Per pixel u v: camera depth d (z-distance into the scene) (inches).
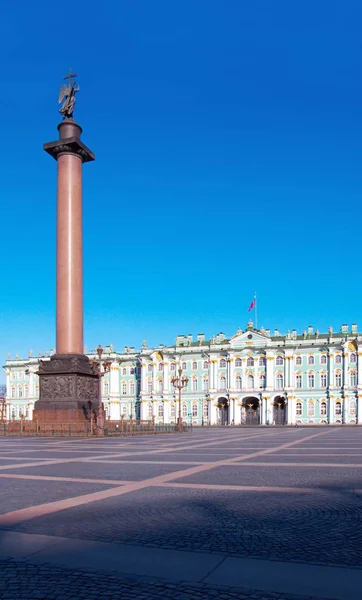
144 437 1968.5
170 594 301.6
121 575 331.0
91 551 376.8
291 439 1825.8
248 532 426.0
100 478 716.0
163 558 361.7
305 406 4667.8
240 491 607.2
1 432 2080.5
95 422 2217.0
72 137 2234.3
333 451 1193.4
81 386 2196.1
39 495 588.1
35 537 411.5
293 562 353.7
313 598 297.3
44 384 2196.1
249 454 1105.4
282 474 754.2
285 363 4729.3
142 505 529.0
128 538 408.5
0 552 376.2
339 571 337.4
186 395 5032.0
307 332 4874.5
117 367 5324.8
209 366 4982.8
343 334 4680.1
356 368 4547.2
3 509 513.3
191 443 1541.6
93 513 493.4
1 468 839.7
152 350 5206.7
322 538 409.1
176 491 608.4
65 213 2208.4
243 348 4837.6
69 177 2231.8
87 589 309.0
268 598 297.0
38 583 318.0
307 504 534.0
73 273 2187.5
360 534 420.8
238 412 4825.3
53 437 1932.8
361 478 712.4
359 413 4485.7
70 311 2176.4
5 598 297.3
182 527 441.7
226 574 332.2
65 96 2369.6
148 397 5137.8
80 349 2212.1
